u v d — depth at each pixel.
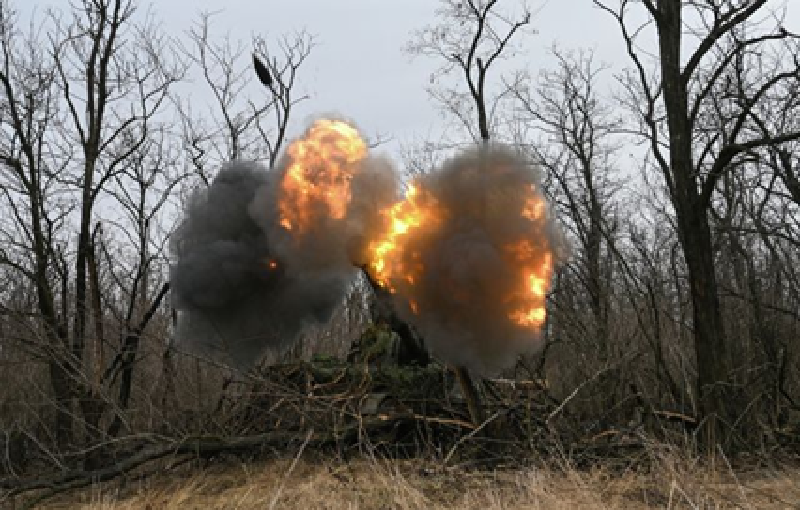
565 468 9.67
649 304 14.50
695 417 11.66
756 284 14.24
